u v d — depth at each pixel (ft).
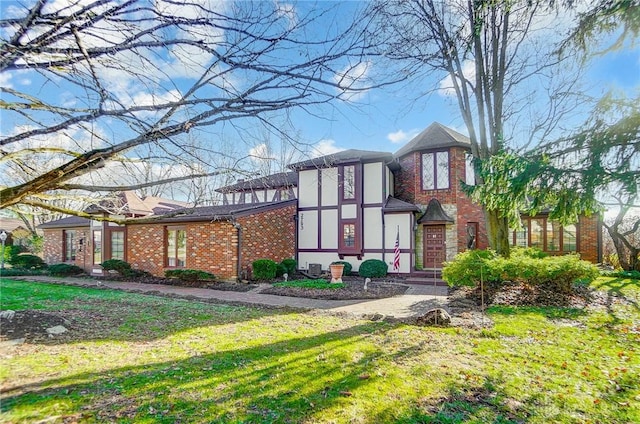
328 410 11.18
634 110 14.96
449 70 35.86
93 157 9.36
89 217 13.87
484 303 28.89
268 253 51.16
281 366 14.87
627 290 32.89
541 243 55.36
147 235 51.80
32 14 7.29
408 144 61.46
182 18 8.92
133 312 26.02
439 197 53.31
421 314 25.76
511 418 11.02
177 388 12.47
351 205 53.98
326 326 22.18
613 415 11.28
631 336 19.52
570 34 17.94
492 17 33.35
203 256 46.75
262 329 21.29
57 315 21.79
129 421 10.15
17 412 10.33
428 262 52.80
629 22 15.46
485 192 22.91
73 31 7.59
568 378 14.01
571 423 10.83
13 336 17.72
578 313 24.80
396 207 51.29
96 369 14.06
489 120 36.11
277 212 53.42
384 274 49.78
